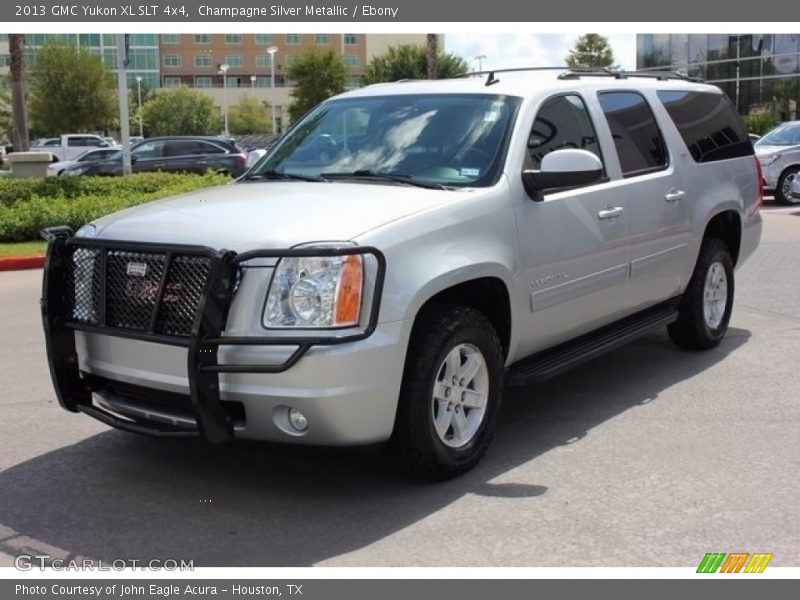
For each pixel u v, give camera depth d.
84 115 58.44
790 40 45.69
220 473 5.03
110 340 4.57
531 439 5.53
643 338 8.04
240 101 100.12
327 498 4.67
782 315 8.91
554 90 5.78
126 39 19.16
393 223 4.44
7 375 7.07
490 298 5.14
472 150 5.29
